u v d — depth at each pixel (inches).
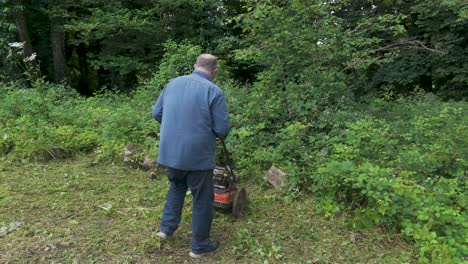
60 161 232.5
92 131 263.4
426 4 411.8
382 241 144.9
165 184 198.8
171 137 130.1
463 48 442.0
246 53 255.1
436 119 219.9
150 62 556.1
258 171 201.2
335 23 266.7
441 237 135.0
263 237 148.6
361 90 377.7
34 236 145.3
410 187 150.0
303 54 253.1
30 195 182.9
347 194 170.7
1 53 453.4
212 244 138.3
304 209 171.2
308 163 190.2
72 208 169.3
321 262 133.2
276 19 249.3
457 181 171.6
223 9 557.0
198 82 131.6
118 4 541.0
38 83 318.3
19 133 250.1
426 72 447.8
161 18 541.6
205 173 132.2
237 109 237.9
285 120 229.9
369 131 198.2
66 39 676.1
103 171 216.8
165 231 141.9
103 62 538.6
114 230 151.9
